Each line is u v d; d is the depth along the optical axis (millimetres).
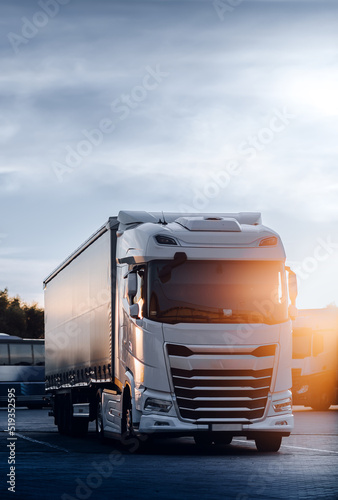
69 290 25203
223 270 17406
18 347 54344
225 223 17734
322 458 16469
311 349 42844
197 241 17406
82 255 23062
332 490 11531
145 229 17797
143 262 17469
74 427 24328
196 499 10633
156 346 17031
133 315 17375
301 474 13531
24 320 107812
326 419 33750
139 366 17281
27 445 20859
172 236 17406
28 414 46312
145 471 14055
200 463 15484
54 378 27953
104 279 20000
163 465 15109
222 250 17391
